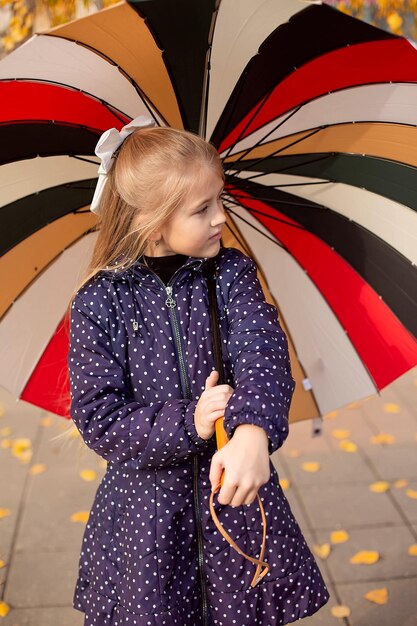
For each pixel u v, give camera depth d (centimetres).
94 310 176
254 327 171
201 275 179
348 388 235
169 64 181
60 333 227
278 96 193
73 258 220
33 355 227
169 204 164
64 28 165
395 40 174
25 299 221
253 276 183
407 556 309
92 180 207
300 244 226
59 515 346
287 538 183
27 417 436
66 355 229
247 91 190
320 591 187
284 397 156
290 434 407
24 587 301
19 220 207
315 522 334
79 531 334
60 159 199
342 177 210
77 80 184
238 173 207
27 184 202
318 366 236
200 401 159
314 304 231
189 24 170
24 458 393
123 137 175
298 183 211
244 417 147
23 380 228
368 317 227
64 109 190
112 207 174
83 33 169
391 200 209
